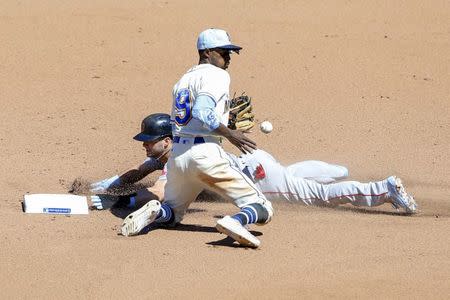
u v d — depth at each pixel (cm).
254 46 5138
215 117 2364
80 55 4928
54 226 2564
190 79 2448
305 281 2161
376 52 5062
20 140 3569
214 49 2478
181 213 2586
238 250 2386
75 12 5784
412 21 5728
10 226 2550
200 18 5712
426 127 3897
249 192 2455
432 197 2969
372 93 4384
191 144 2448
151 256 2325
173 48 5100
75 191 2930
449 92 4441
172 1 6138
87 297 2061
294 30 5478
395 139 3722
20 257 2305
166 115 2809
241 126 2700
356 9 5984
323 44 5194
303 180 2791
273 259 2317
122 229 2488
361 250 2400
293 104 4184
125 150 3484
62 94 4275
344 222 2664
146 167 2861
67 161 3303
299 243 2453
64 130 3734
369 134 3784
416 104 4238
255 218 2423
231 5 6056
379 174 3238
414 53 5069
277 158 3434
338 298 2061
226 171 2444
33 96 4231
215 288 2111
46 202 2706
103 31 5391
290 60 4891
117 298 2055
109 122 3881
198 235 2520
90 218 2661
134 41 5212
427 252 2388
